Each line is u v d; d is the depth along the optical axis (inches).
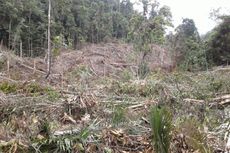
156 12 776.3
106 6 1829.5
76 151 156.9
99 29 1553.9
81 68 565.6
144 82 369.4
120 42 1470.2
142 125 205.2
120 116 202.1
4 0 894.4
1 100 238.1
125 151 167.3
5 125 190.1
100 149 162.4
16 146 155.3
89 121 198.8
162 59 1001.5
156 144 126.5
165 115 128.8
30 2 1013.8
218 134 203.2
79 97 250.4
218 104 302.4
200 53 892.6
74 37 1275.8
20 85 308.8
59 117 220.2
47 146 158.4
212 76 502.9
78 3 1470.2
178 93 319.0
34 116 206.8
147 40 765.3
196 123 194.9
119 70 803.4
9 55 536.7
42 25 991.0
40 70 552.4
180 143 165.8
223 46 895.1
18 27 878.4
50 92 286.2
